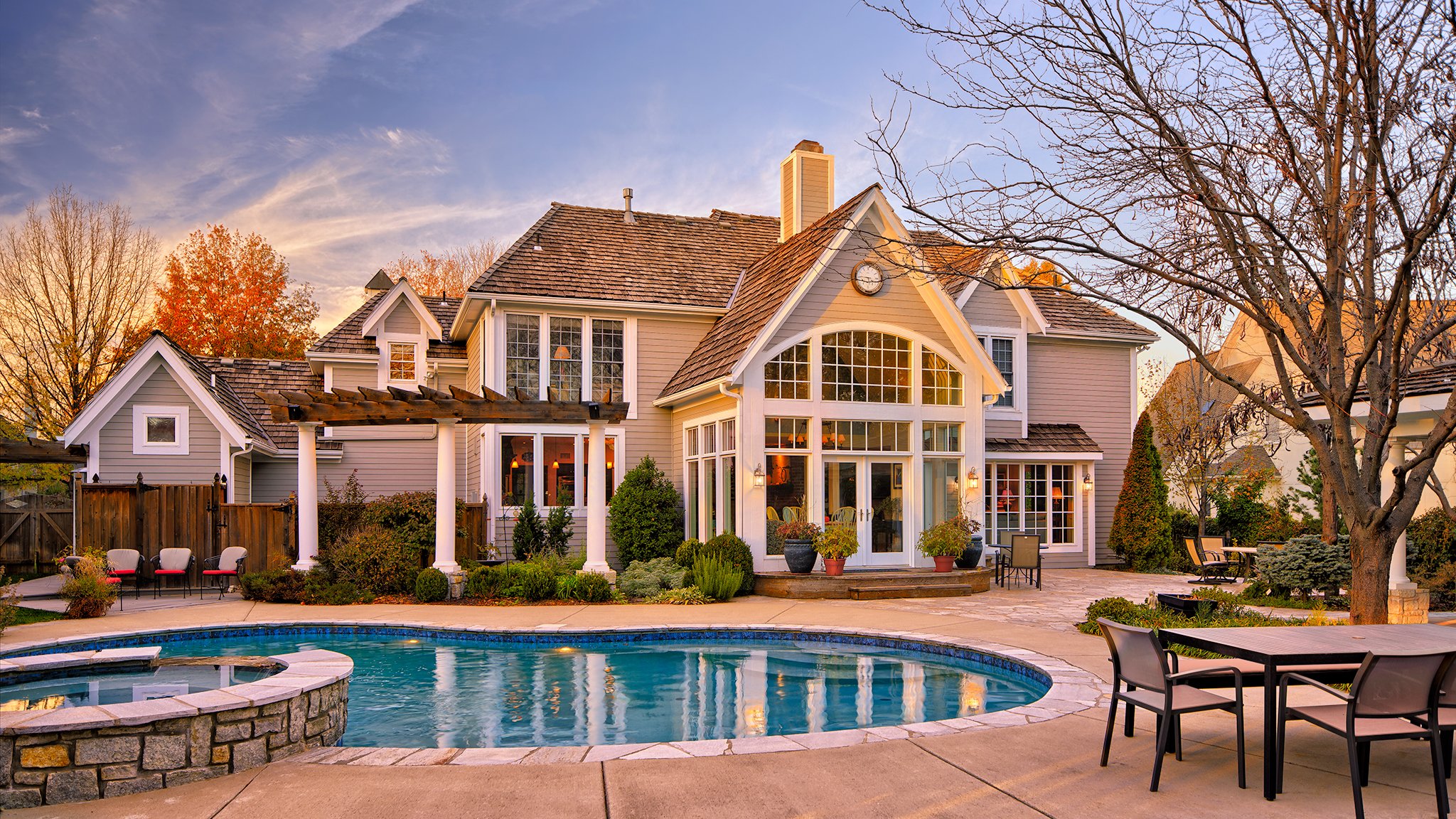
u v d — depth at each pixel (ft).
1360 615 29.60
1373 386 29.91
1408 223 27.78
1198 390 69.15
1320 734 22.72
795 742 21.76
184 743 19.03
